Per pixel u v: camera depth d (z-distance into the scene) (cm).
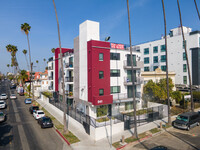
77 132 1827
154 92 2811
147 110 2298
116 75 2556
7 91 6569
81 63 2552
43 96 4150
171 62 4206
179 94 2855
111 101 2314
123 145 1471
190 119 1900
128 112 2512
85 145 1484
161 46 4472
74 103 2845
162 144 1484
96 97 2162
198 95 3250
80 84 2594
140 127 1953
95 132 1603
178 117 1973
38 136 1725
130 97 2725
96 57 2272
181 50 3997
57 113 2756
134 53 2791
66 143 1552
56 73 3694
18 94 5622
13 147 1438
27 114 2764
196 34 3703
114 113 2498
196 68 3662
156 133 1758
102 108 2319
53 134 1795
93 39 2414
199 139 1593
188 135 1702
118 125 1803
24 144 1509
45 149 1414
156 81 3391
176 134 1733
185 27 4356
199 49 3669
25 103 3831
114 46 2536
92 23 2408
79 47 2605
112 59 2509
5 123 2195
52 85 4259
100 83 2308
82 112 2455
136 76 2823
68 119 2358
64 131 1772
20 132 1841
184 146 1438
